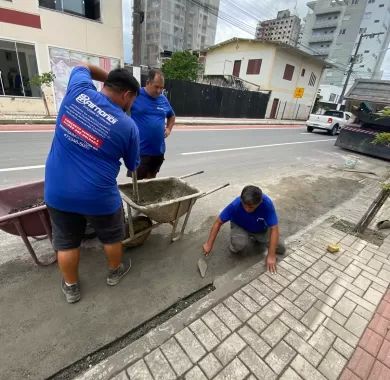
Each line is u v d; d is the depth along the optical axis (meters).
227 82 23.34
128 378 1.67
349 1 65.50
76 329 2.00
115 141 1.82
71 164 1.79
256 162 7.66
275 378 1.74
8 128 8.88
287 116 26.47
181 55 28.69
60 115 1.82
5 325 1.97
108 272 2.59
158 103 3.23
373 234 3.72
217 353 1.86
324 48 71.31
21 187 2.57
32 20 10.52
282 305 2.33
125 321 2.11
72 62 11.95
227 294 2.44
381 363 1.90
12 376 1.66
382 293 2.59
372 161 9.59
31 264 2.60
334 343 2.02
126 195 2.81
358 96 10.33
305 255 3.10
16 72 10.88
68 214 1.93
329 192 5.70
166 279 2.61
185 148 8.38
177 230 3.48
